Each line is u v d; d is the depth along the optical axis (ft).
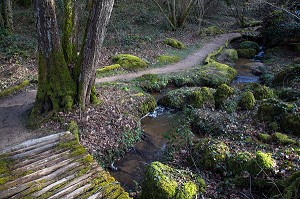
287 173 19.95
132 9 79.15
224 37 71.87
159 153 27.32
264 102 31.17
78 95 29.19
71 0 28.50
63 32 29.09
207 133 29.45
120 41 58.90
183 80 42.78
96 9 26.12
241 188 20.43
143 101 34.60
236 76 48.91
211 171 22.76
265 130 28.48
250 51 61.36
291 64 48.06
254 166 20.54
